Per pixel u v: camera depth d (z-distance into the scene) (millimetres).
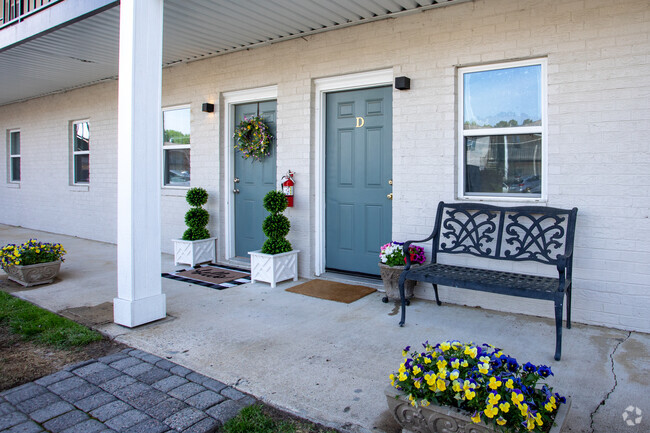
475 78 4836
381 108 5586
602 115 4086
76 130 9883
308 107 5934
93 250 8195
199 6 4914
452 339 3889
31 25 5773
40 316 4473
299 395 2953
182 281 5914
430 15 4945
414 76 5062
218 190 7004
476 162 4883
